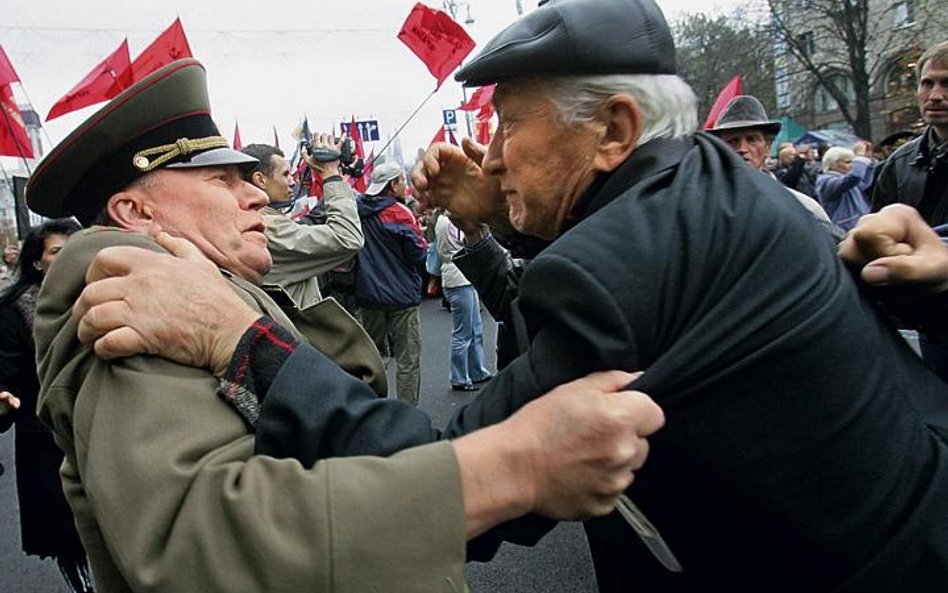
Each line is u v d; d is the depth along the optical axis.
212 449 0.87
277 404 0.90
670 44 1.06
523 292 0.92
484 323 9.98
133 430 0.86
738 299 0.88
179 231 1.23
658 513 0.97
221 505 0.81
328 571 0.76
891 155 3.66
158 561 0.79
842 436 0.88
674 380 0.86
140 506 0.82
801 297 0.90
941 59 3.25
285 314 1.38
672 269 0.89
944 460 0.94
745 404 0.87
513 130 1.06
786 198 1.01
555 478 0.81
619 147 1.04
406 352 5.15
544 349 0.90
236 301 0.99
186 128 1.25
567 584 2.93
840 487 0.88
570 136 1.03
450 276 6.22
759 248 0.91
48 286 1.10
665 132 1.04
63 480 1.04
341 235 3.33
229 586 0.77
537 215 1.10
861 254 1.06
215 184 1.28
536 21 1.02
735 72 27.05
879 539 0.89
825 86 23.41
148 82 1.21
